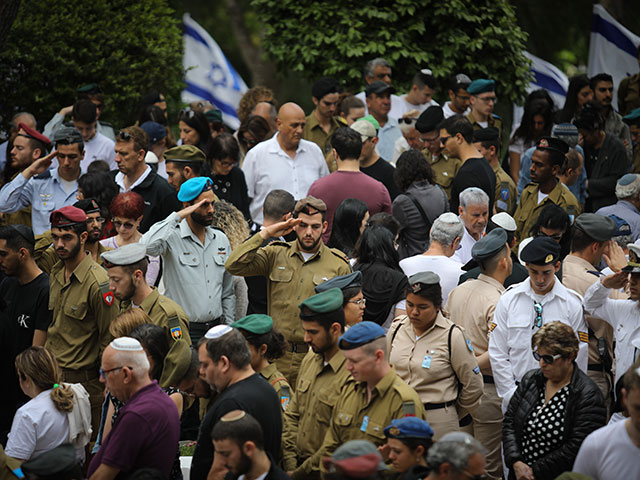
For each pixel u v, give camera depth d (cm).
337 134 3322
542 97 4341
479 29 4806
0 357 2720
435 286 2238
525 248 2394
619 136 4581
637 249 2328
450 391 2264
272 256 2745
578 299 2462
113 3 4872
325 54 4766
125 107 4822
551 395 2162
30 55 4556
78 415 2292
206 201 2870
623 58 5375
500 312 2434
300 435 2172
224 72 6059
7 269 2717
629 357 2380
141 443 1930
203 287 2891
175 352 2192
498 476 2523
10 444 2222
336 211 2978
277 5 4897
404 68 4819
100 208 3080
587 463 1845
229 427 1742
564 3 7644
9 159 4103
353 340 1970
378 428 1980
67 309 2652
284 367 2706
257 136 4231
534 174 3456
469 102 4431
